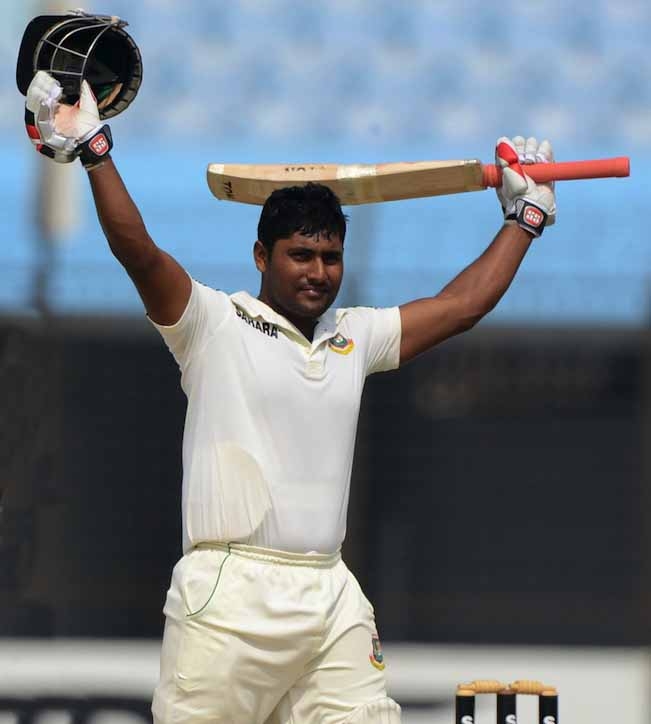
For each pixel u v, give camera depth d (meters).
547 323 27.81
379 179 12.42
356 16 47.31
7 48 42.66
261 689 10.89
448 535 28.70
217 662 10.74
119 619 26.42
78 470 26.55
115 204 10.60
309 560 11.00
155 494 27.22
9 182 35.47
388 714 11.04
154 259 10.73
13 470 22.12
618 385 29.67
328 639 11.02
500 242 12.56
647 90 46.28
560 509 29.27
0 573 21.77
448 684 23.84
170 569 26.95
